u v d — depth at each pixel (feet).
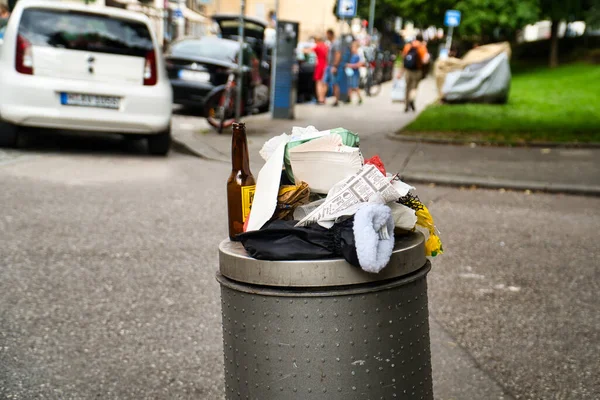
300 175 7.04
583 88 82.12
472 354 12.93
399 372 6.48
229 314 6.59
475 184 29.25
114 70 31.27
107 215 21.53
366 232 6.02
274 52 50.01
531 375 12.17
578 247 20.48
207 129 42.75
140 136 32.99
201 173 29.60
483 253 19.48
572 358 12.90
